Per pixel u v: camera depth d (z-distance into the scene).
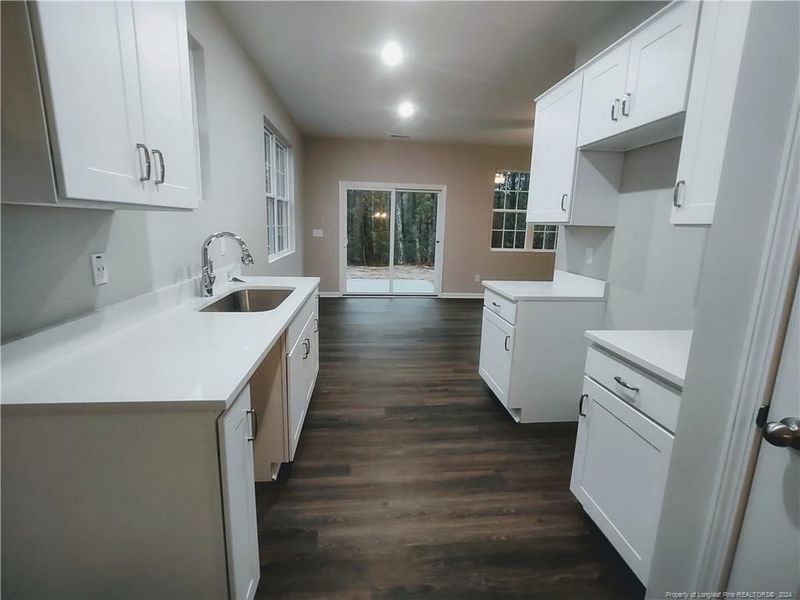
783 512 0.78
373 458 2.09
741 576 0.88
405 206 6.59
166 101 1.23
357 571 1.40
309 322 2.40
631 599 1.33
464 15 2.44
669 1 1.99
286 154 5.17
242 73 2.93
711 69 1.32
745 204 0.84
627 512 1.34
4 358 0.99
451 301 6.40
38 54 0.76
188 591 1.03
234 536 1.02
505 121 4.93
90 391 0.94
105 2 0.93
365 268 6.76
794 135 0.74
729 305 0.88
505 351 2.51
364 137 6.01
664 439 1.17
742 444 0.86
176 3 1.29
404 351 3.87
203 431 0.93
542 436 2.36
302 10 2.42
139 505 0.96
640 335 1.54
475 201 6.52
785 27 0.75
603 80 1.98
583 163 2.25
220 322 1.58
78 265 1.25
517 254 6.75
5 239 1.00
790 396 0.76
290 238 5.33
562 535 1.59
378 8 2.40
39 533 0.95
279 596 1.30
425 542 1.54
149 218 1.67
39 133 0.79
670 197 1.91
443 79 3.54
